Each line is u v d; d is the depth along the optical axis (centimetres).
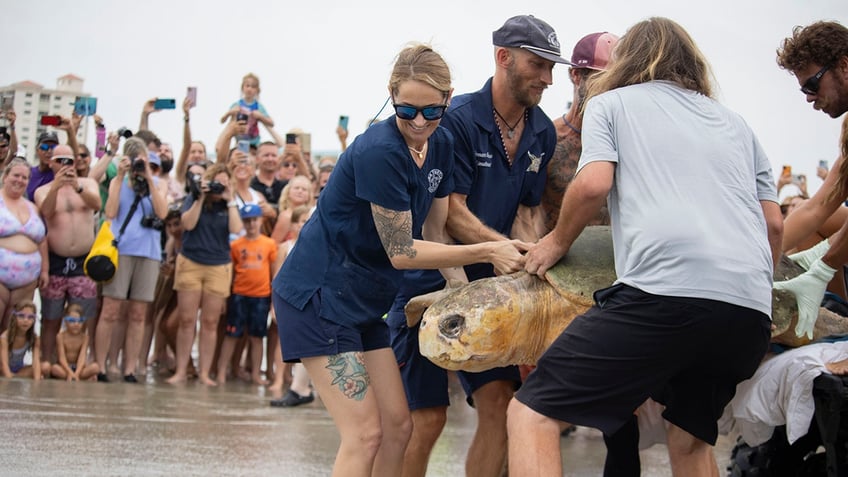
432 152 327
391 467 336
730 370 296
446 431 696
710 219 285
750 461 404
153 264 855
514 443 288
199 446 505
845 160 394
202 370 905
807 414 340
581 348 285
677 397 313
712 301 277
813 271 354
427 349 336
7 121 837
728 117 310
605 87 322
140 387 809
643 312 280
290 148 1019
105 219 852
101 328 841
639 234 286
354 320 319
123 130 876
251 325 929
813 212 413
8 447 442
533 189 408
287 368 976
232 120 984
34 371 795
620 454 389
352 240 319
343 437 311
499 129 387
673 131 297
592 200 297
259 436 565
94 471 405
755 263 286
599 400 285
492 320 328
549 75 378
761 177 319
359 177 306
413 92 298
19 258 771
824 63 364
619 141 300
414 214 326
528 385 294
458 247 330
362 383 313
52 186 812
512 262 340
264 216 962
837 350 348
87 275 809
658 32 318
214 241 895
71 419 557
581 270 338
